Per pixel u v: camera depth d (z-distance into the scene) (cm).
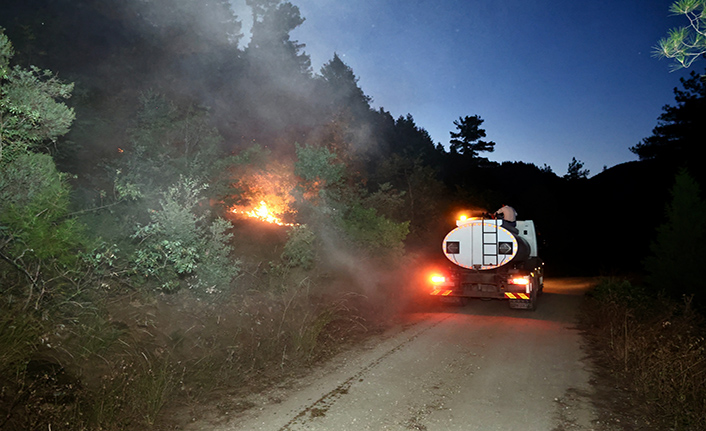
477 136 6469
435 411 561
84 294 671
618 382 684
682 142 3716
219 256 866
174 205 762
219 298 864
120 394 512
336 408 563
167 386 564
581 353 858
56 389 488
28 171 630
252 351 743
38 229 602
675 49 404
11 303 562
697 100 3528
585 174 7119
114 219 815
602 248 5384
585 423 530
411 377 694
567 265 5081
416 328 1084
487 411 563
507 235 1369
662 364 626
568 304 1590
